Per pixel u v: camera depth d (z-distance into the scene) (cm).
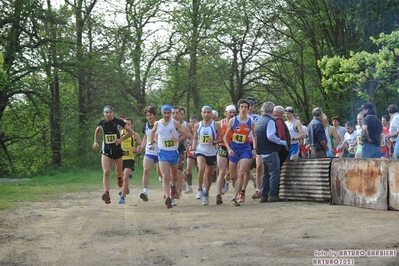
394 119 1458
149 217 1061
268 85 3881
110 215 1103
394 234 770
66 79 3331
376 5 3122
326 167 1185
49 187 1916
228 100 4425
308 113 3725
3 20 2978
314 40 3491
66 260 694
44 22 3114
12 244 800
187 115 3759
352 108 3284
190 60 3678
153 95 3747
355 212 1020
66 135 3350
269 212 1072
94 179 2359
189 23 3566
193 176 2495
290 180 1274
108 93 3397
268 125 1277
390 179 1030
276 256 670
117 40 3344
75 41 3281
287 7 3497
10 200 1405
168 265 648
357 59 2108
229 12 3522
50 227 950
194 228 908
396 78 2167
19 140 3397
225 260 660
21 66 3030
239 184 1238
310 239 762
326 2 3288
